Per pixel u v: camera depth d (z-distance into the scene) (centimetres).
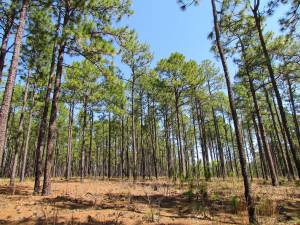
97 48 1117
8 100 843
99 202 948
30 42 1416
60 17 1265
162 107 2725
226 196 1071
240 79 1792
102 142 4200
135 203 966
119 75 2055
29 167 3947
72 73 2092
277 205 901
